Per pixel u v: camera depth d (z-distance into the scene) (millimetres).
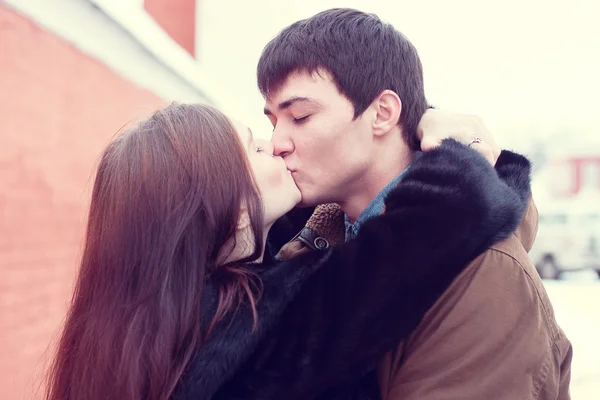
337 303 748
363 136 990
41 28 1938
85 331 870
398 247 749
